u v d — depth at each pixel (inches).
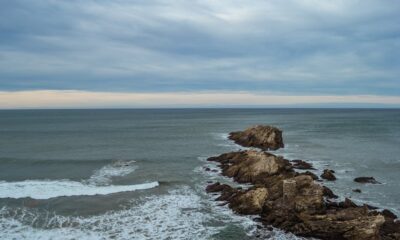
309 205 1010.1
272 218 997.2
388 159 1999.3
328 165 1817.2
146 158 2010.3
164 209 1113.4
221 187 1314.0
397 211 1105.4
